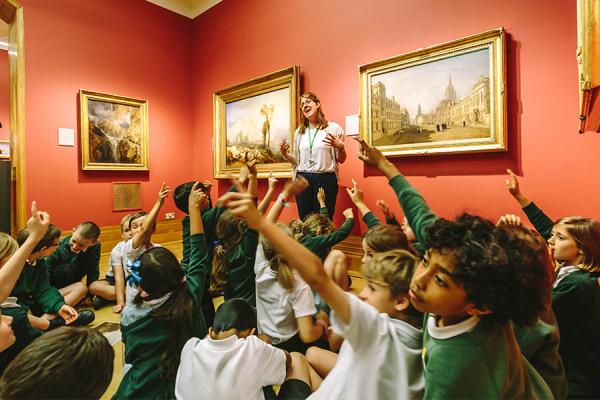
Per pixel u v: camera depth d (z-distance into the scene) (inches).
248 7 252.1
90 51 245.4
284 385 72.6
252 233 107.0
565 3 130.6
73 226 238.5
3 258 81.5
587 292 69.6
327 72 205.9
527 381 42.7
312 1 213.0
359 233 191.9
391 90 175.0
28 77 218.8
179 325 70.1
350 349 50.2
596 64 79.3
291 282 83.4
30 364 38.7
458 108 154.5
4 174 219.0
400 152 171.3
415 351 44.4
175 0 289.3
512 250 35.6
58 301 117.0
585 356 68.4
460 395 36.8
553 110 133.8
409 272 49.6
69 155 236.7
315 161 179.0
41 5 223.9
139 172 272.1
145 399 67.8
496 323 38.3
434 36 163.8
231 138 263.0
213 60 280.8
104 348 42.9
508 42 143.7
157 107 281.3
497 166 147.5
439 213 163.5
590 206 126.9
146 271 69.9
